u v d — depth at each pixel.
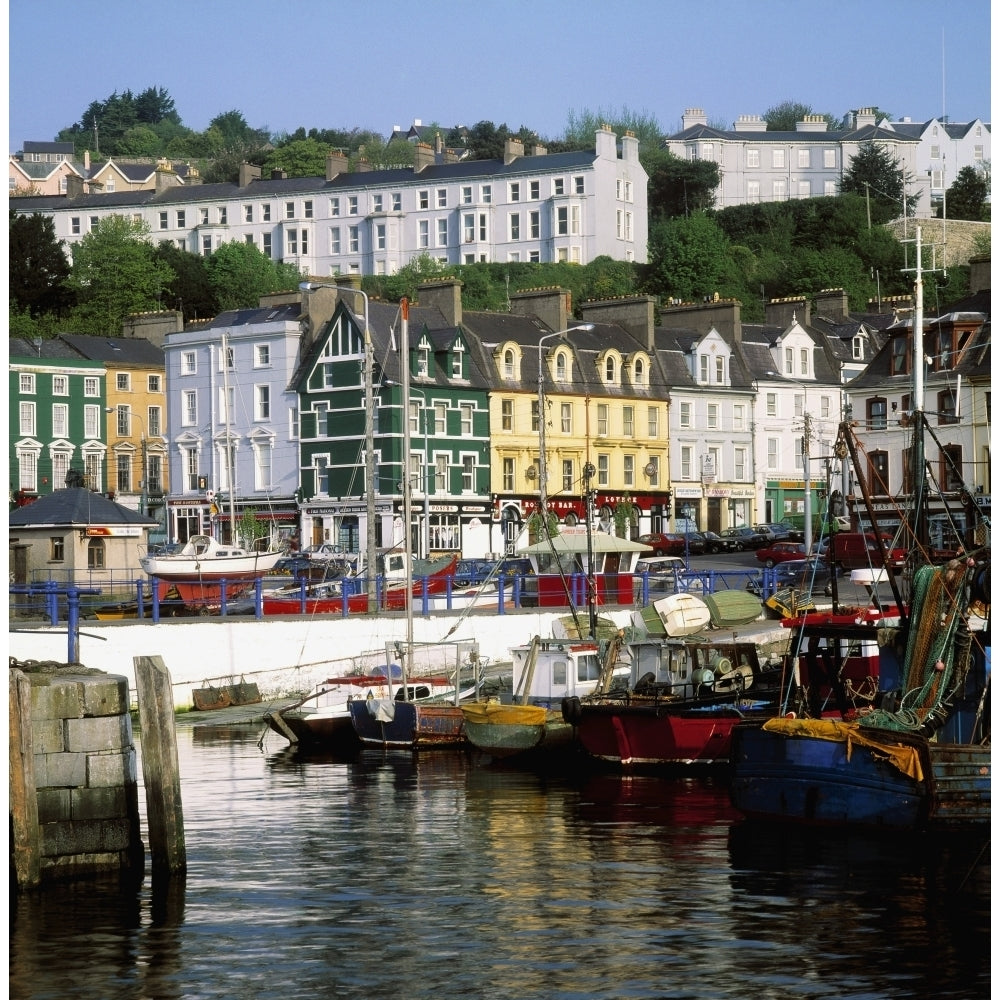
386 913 24.33
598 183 160.62
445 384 93.19
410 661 48.16
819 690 36.16
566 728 42.81
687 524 103.38
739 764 31.97
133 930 23.14
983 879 26.33
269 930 23.22
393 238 167.75
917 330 52.41
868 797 29.95
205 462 102.06
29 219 141.75
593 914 24.22
